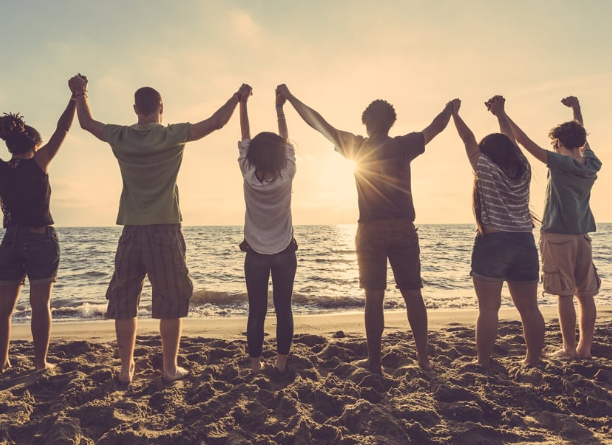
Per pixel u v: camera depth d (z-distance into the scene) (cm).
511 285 350
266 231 311
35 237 335
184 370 332
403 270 330
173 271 306
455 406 265
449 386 290
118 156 300
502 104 366
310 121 328
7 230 333
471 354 400
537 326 344
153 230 300
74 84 318
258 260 312
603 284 1217
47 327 343
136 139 296
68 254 2589
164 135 296
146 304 864
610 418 258
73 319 748
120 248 305
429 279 1449
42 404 275
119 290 307
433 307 844
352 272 1712
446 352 398
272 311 728
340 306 862
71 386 293
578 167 363
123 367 313
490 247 335
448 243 3812
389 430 234
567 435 238
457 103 342
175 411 264
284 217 314
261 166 298
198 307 850
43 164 332
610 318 623
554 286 382
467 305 862
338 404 273
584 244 381
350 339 462
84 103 316
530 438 236
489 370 338
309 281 1427
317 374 330
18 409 264
